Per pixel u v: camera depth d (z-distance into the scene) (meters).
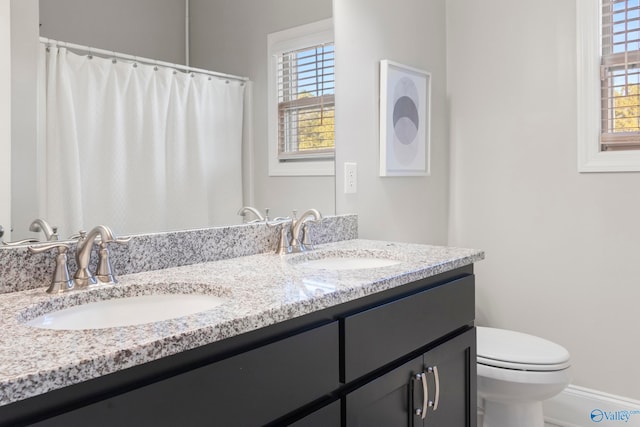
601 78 2.15
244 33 1.69
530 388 1.73
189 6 1.54
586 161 2.16
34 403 0.65
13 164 1.16
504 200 2.41
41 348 0.73
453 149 2.57
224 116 1.63
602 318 2.15
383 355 1.24
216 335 0.84
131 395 0.74
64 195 1.24
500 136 2.41
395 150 2.18
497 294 2.45
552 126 2.25
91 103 1.30
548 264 2.29
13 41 1.16
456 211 2.57
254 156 1.71
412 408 1.33
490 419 1.89
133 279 1.21
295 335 1.00
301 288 1.12
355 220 2.02
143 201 1.40
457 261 1.55
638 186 2.05
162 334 0.79
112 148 1.34
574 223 2.21
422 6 2.39
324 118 1.93
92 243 1.14
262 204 1.73
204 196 1.56
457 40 2.54
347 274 1.29
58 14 1.24
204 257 1.48
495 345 1.87
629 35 2.10
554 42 2.24
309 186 1.88
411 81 2.27
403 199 2.29
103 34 1.33
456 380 1.56
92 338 0.77
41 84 1.21
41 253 1.14
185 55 1.52
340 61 1.98
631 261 2.08
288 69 1.82
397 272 1.31
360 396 1.15
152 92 1.44
